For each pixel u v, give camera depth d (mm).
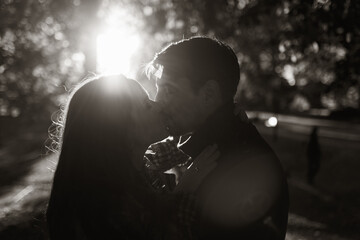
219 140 1888
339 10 6215
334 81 7629
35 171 17062
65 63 16672
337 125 36781
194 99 1909
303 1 6238
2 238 6758
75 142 1694
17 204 9922
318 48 7066
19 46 15852
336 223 11023
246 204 1731
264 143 1896
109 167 1666
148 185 1810
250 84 15102
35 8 14312
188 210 1771
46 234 2082
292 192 14742
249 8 8328
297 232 10188
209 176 1812
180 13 11930
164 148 2090
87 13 12281
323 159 20625
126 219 1619
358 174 17344
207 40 1935
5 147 26609
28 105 17422
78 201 1634
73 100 1786
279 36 7812
